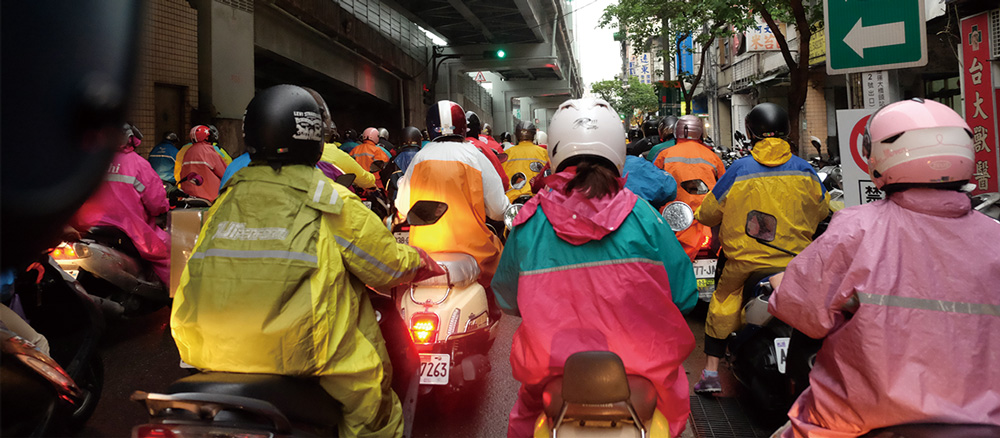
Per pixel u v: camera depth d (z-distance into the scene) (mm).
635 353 2137
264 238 2143
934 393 1761
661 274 2199
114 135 503
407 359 3105
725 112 31328
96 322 3518
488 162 4113
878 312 1819
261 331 2072
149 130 12656
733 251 3787
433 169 3973
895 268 1845
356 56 27172
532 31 33750
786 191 3654
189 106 14109
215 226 2211
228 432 1893
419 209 3598
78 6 468
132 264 5410
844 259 1925
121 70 492
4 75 439
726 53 29188
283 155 2242
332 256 2221
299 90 2312
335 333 2207
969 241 1820
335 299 2205
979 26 8617
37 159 460
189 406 1919
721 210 3840
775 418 3814
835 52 4430
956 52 9664
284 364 2096
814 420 2080
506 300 2461
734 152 10352
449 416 3914
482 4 28547
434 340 3572
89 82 472
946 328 1776
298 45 21875
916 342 1785
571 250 2203
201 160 7824
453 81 36156
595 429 2021
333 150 5836
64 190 475
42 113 456
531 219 2303
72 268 5168
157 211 5527
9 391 2238
